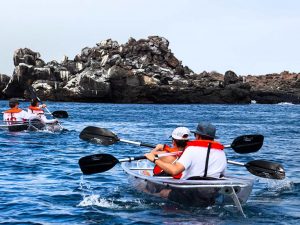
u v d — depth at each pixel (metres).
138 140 22.17
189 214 8.46
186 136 9.32
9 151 16.66
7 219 8.16
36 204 9.14
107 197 9.71
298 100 111.62
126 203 9.24
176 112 55.59
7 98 94.94
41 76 89.00
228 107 76.38
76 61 93.62
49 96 87.00
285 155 17.20
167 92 89.12
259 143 10.80
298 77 137.38
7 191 10.21
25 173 12.46
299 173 13.09
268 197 9.98
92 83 85.44
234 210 8.55
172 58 96.56
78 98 86.25
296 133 27.52
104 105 74.75
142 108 65.56
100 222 8.02
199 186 8.52
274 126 33.91
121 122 35.50
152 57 95.38
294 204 9.38
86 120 37.09
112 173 12.45
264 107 80.31
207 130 8.89
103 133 10.93
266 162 9.99
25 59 91.00
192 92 90.88
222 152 8.96
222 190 8.41
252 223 7.99
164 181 8.90
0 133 22.38
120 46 93.56
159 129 29.17
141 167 11.72
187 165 8.75
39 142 19.55
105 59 88.94
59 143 19.42
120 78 86.94
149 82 88.38
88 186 10.80
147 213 8.53
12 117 22.97
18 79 88.81
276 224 7.97
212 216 8.34
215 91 92.88
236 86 94.88
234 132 27.91
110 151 17.61
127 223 7.96
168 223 7.94
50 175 12.20
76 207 8.96
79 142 19.97
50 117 42.88
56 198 9.64
